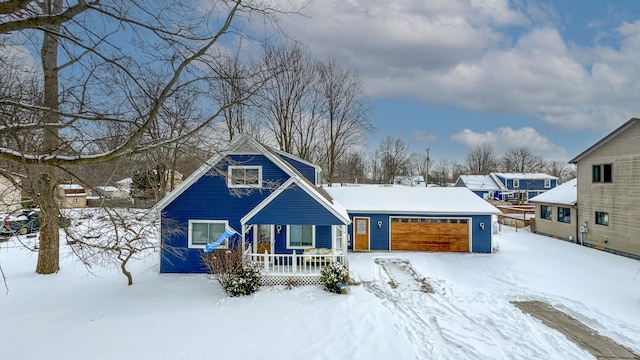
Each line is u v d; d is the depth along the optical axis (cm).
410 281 1145
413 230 1627
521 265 1350
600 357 670
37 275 1099
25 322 772
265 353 654
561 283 1124
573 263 1384
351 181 4416
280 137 2469
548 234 2069
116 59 527
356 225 1653
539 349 696
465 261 1423
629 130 1484
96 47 512
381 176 5209
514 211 3127
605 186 1619
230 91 659
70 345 669
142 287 1038
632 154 1470
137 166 930
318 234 1329
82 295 957
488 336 749
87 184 624
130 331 734
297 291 1011
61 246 1452
